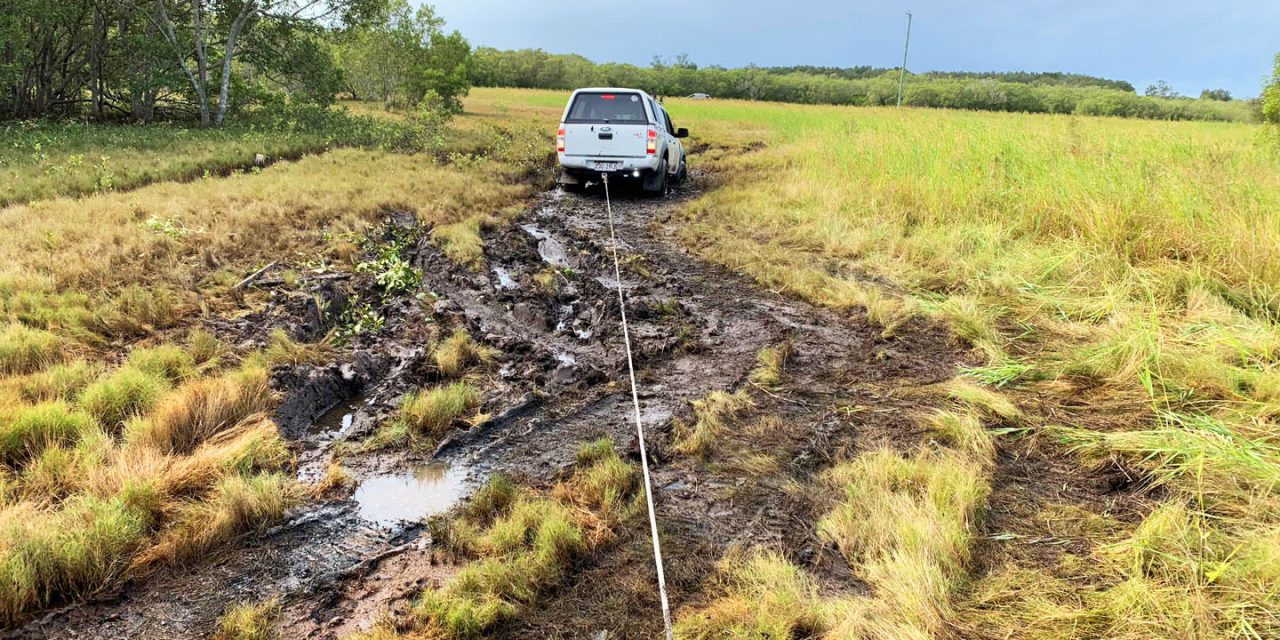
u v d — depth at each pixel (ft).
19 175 29.12
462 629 7.33
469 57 105.29
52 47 62.18
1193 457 9.88
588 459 10.94
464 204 30.04
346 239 22.74
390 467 10.89
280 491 9.70
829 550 8.76
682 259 23.67
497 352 15.08
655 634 7.38
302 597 8.02
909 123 54.44
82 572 7.89
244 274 18.60
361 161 39.01
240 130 55.01
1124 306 16.47
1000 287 18.88
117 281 16.80
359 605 7.91
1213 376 12.39
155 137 46.68
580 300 19.60
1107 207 21.11
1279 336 13.74
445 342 14.97
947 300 18.06
